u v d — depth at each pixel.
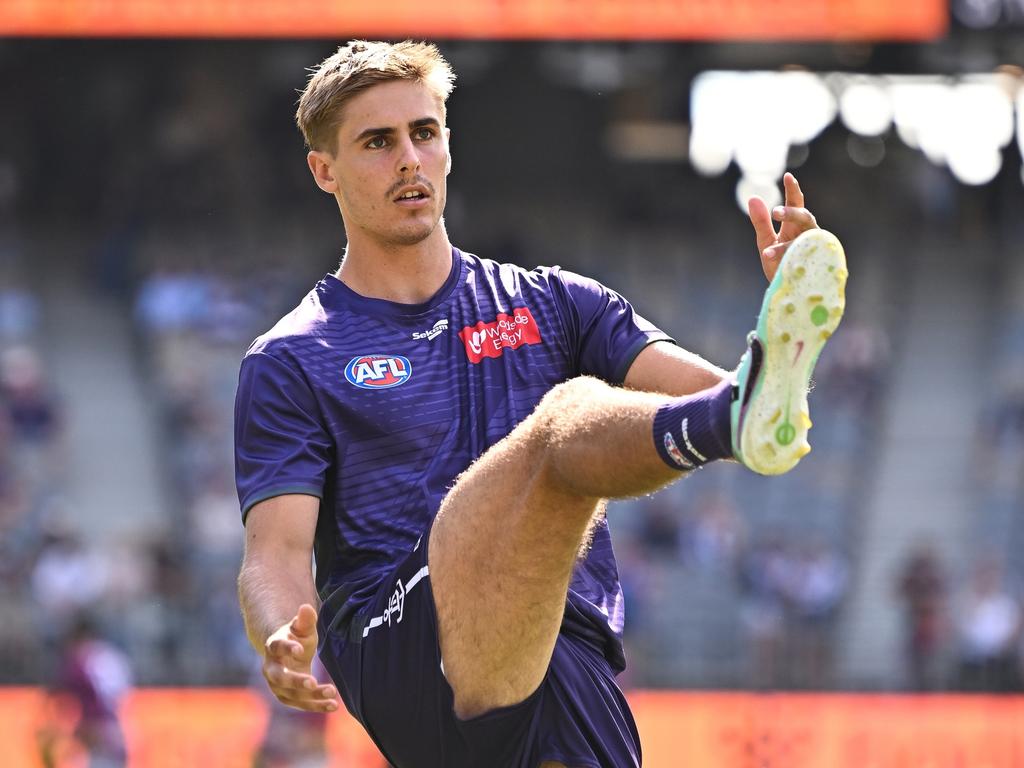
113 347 71.44
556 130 80.81
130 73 76.75
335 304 12.86
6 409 65.19
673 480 10.17
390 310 12.77
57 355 70.75
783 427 9.60
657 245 80.31
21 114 76.94
